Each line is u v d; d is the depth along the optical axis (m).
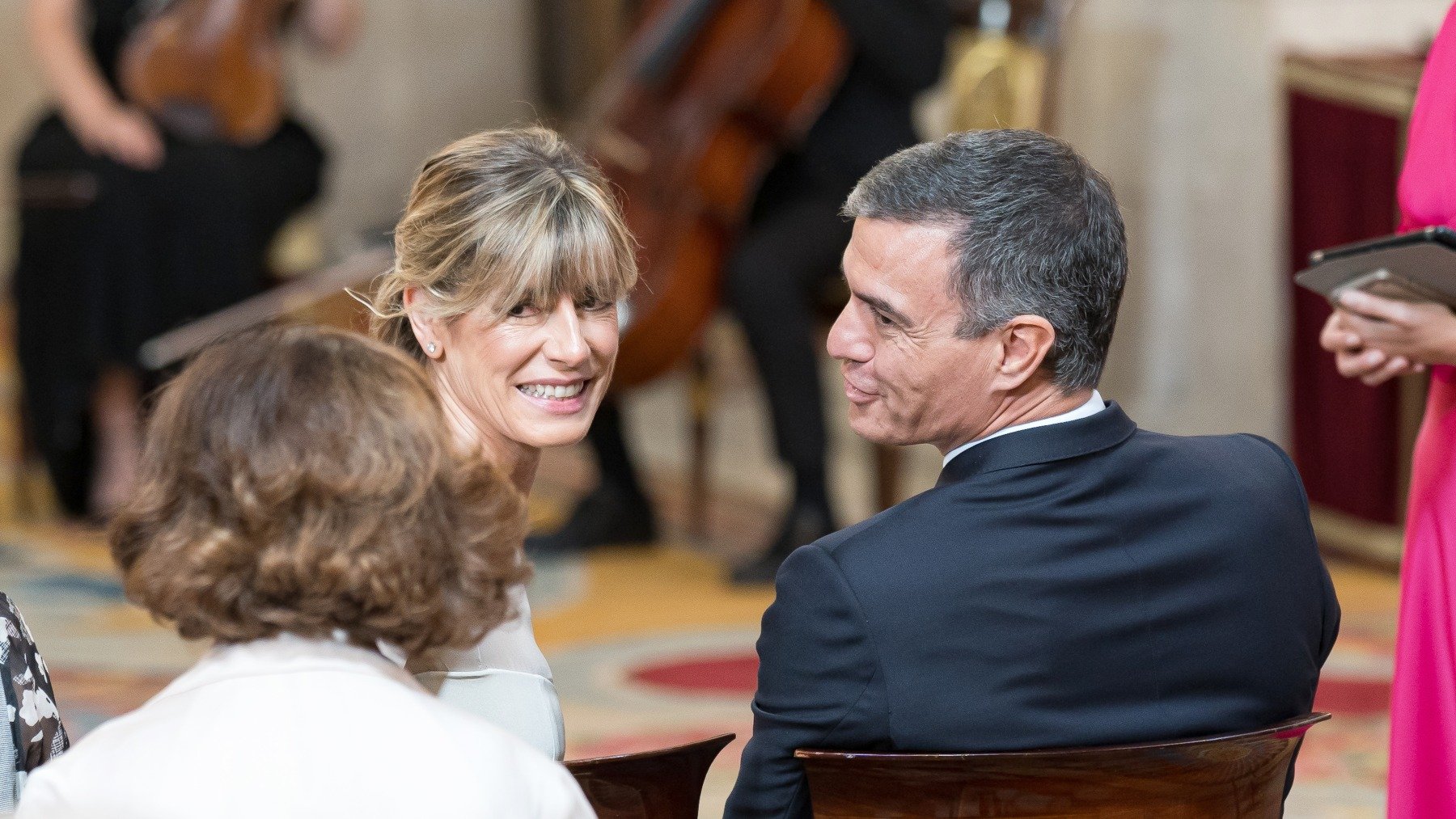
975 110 13.50
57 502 16.52
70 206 15.55
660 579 13.91
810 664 4.13
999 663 4.08
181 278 15.46
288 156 16.17
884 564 4.11
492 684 4.41
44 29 15.55
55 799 3.13
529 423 4.70
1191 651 4.26
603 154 13.26
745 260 13.14
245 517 3.17
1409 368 5.69
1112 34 16.34
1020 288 4.24
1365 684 10.40
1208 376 16.19
